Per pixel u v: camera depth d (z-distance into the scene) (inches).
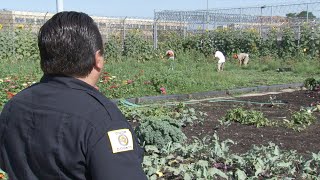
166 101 506.9
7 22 1013.2
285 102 471.2
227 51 1061.1
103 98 76.3
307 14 1194.6
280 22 1250.6
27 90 80.7
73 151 70.7
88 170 70.8
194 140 273.0
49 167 72.1
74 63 76.7
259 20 1290.6
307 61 909.2
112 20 1226.0
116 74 627.8
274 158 221.0
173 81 569.0
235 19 1320.1
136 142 74.6
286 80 690.2
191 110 376.8
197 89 569.3
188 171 207.0
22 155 75.2
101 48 80.0
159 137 243.4
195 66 831.1
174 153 237.1
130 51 960.9
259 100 485.7
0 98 440.8
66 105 73.9
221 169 219.3
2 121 79.9
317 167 232.5
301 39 1002.7
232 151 273.0
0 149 80.1
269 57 975.6
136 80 565.9
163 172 213.0
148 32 1166.3
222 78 655.8
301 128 336.5
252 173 215.2
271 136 312.5
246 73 794.8
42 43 77.2
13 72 597.6
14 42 813.9
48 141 72.3
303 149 279.6
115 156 69.8
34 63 733.3
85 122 71.8
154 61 892.6
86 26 77.9
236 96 544.1
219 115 395.2
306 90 563.5
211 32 1103.0
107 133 71.0
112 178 68.5
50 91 76.5
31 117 75.4
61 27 76.5
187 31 1239.5
